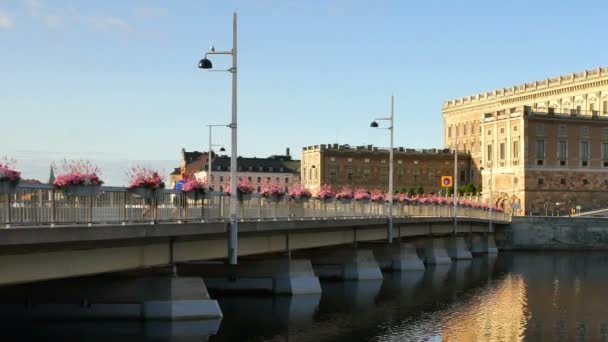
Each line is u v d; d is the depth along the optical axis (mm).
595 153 142375
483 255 103750
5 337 31312
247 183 40062
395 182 186750
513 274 70812
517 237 115938
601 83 164250
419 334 37438
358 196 58656
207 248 36438
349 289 54094
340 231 55156
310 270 48406
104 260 29422
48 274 26641
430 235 83875
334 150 179500
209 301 35219
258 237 42469
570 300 51250
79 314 34438
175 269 34844
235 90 36062
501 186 144875
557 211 139250
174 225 31328
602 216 131000
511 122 142375
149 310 34375
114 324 33906
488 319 42562
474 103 199250
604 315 44406
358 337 36156
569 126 141125
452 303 48781
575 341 36375
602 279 66375
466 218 90750
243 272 47312
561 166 140375
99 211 27953
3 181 23172
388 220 60125
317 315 41344
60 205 26000
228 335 34406
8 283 24984
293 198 46406
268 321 39031
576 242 116938
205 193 34469
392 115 64375
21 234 23281
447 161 193875
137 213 30172
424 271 72500
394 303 47875
